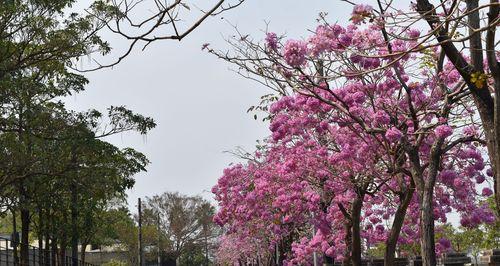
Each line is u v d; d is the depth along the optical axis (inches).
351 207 734.5
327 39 455.2
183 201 4099.4
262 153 928.9
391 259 581.9
